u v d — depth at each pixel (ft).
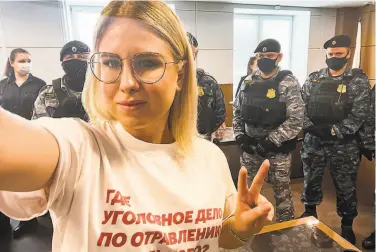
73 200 1.23
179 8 5.00
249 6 5.67
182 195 1.48
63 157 1.10
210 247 1.57
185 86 1.56
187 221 1.47
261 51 5.57
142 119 1.35
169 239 1.42
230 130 6.34
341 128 5.58
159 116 1.39
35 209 1.18
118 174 1.36
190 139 1.64
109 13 1.27
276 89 5.56
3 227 6.02
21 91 3.53
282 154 5.70
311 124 5.92
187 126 1.61
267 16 5.99
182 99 1.57
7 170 0.92
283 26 6.12
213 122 4.72
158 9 1.31
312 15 5.73
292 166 7.14
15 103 3.50
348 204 5.88
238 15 5.80
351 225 5.84
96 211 1.27
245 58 6.18
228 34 5.75
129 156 1.42
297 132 5.50
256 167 5.78
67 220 1.25
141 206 1.36
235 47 5.96
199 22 5.40
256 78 5.84
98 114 1.44
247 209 1.65
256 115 5.66
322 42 5.93
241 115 5.93
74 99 2.33
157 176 1.44
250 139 5.82
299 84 5.63
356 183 6.22
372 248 5.42
